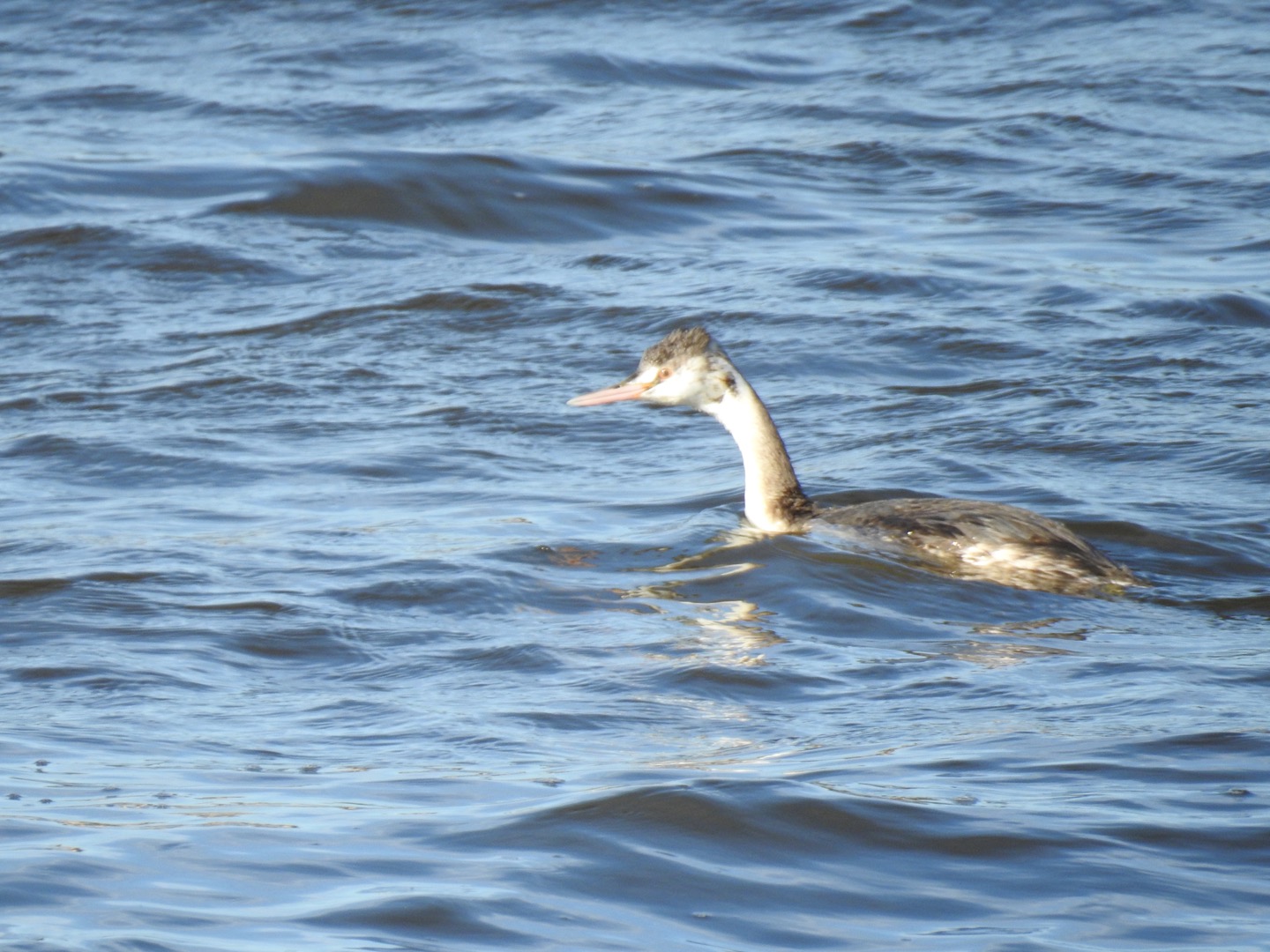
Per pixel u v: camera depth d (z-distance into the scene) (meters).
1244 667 9.95
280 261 21.59
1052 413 16.20
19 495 14.35
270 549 12.61
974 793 7.74
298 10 34.47
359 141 26.75
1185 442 15.27
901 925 6.47
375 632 10.77
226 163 24.83
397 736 8.84
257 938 6.20
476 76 30.16
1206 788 7.80
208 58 31.48
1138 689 9.49
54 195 23.64
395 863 6.93
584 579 11.99
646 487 14.60
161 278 21.11
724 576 11.99
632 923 6.45
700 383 13.47
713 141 26.48
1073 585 11.84
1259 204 23.45
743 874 6.89
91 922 6.28
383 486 14.61
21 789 7.87
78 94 29.12
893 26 33.19
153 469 15.08
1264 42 31.62
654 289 20.48
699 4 34.62
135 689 9.63
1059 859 7.03
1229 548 12.73
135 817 7.46
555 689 9.66
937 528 12.39
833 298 20.03
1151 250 21.67
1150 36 32.25
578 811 7.48
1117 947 6.26
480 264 21.55
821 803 7.54
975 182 24.70
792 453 15.56
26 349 18.80
